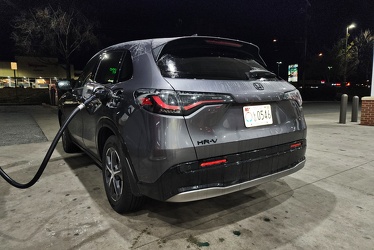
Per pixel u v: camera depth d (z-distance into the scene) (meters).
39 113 12.11
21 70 27.08
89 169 3.98
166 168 2.02
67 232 2.33
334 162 4.33
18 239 2.24
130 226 2.42
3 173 2.90
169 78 2.17
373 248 2.14
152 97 2.09
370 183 3.47
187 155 2.03
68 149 4.77
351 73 30.64
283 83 2.79
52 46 17.62
